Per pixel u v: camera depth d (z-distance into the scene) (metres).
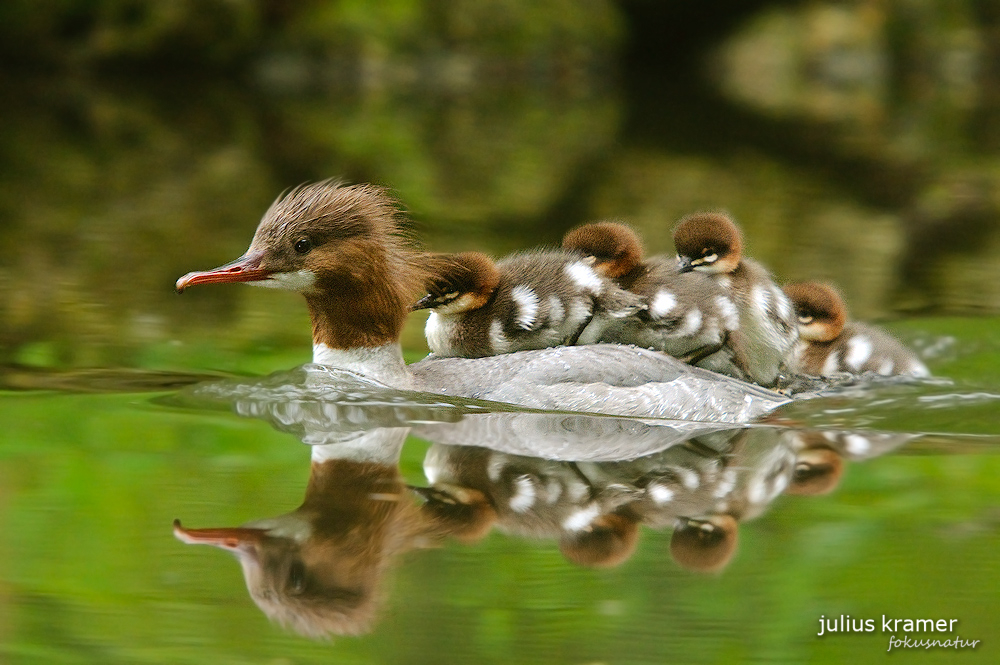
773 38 49.12
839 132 33.97
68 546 7.41
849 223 21.78
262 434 9.78
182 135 29.73
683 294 12.22
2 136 28.75
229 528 7.69
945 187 25.66
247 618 6.64
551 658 6.30
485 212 21.83
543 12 44.91
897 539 7.84
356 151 28.05
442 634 6.50
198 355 12.94
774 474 9.16
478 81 43.75
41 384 11.47
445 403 10.84
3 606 6.68
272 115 33.69
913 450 9.95
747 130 34.34
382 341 11.38
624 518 8.10
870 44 48.62
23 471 8.75
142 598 6.78
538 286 11.87
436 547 7.50
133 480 8.58
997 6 48.12
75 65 39.91
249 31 41.03
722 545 7.69
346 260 10.98
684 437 10.21
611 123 35.38
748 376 12.63
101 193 22.66
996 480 9.06
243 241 18.95
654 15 48.81
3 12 38.62
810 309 13.55
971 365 14.10
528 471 8.99
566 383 10.96
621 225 13.06
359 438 9.71
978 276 18.14
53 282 16.19
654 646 6.49
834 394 12.38
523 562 7.33
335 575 7.11
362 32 42.16
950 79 47.97
